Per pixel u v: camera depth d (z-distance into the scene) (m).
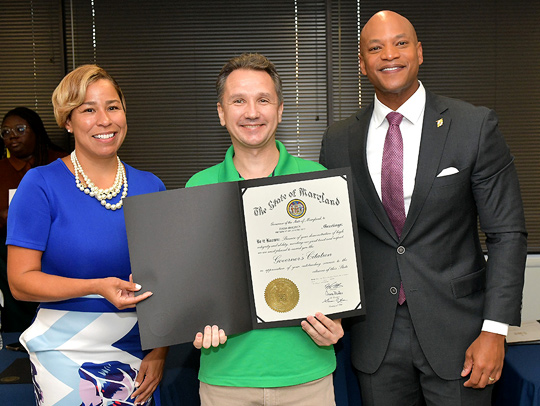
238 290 1.25
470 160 1.41
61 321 1.33
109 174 1.39
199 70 3.35
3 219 2.73
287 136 3.39
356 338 1.56
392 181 1.47
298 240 1.28
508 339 1.92
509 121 3.21
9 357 1.89
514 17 3.18
